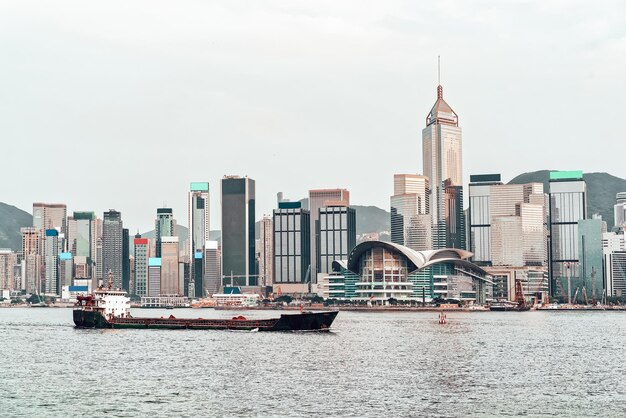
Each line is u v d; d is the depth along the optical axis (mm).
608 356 190500
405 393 128250
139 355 185125
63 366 164125
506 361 177000
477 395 126812
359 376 148375
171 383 138875
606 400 123062
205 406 116562
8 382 140500
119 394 126875
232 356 182375
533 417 110125
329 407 115938
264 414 111125
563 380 144750
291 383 138875
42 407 115875
